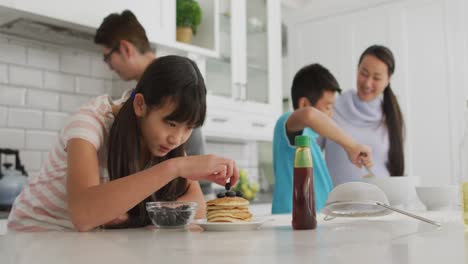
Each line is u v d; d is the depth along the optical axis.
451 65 3.40
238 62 3.18
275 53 3.47
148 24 2.55
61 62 2.65
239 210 1.06
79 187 1.09
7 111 2.43
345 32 3.90
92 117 1.22
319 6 4.04
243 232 0.96
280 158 2.00
